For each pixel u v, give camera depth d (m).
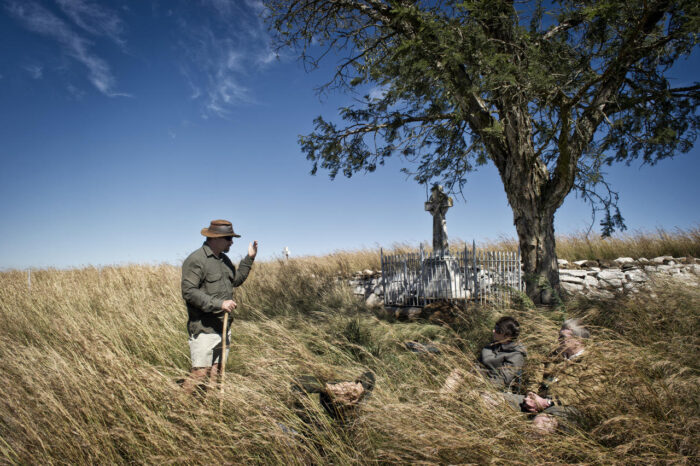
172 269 13.00
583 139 7.13
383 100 8.62
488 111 7.97
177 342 5.39
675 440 2.14
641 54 6.52
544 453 2.15
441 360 3.51
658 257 10.73
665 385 2.48
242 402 2.68
